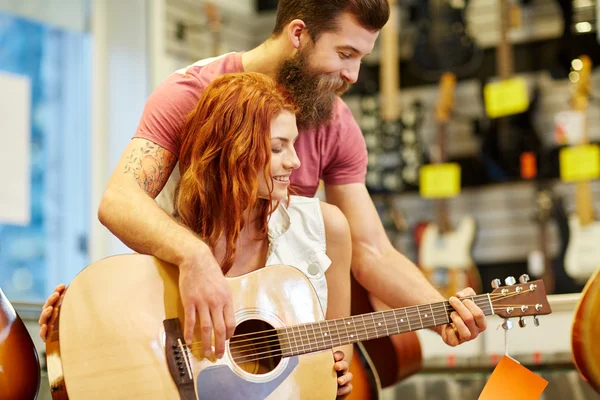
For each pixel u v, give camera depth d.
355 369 2.16
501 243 5.27
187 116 1.91
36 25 4.20
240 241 1.89
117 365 1.63
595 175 4.89
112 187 1.86
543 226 5.02
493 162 5.14
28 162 4.04
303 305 1.82
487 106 5.16
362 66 5.54
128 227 1.77
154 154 1.93
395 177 5.34
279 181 1.86
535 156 5.05
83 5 4.27
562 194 5.10
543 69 5.24
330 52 1.98
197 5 4.72
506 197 5.29
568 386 2.79
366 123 5.42
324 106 2.03
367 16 1.96
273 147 1.84
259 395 1.71
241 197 1.81
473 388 3.02
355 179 2.23
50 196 4.18
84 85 4.29
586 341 1.89
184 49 4.57
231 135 1.82
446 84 5.32
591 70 5.12
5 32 4.10
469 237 5.25
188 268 1.68
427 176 5.27
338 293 2.01
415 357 2.57
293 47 2.01
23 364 1.80
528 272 5.15
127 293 1.69
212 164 1.85
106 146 4.24
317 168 2.18
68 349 1.62
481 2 5.41
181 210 1.87
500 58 5.20
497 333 3.11
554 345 2.99
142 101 4.31
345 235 2.00
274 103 1.84
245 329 1.81
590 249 4.91
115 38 4.30
